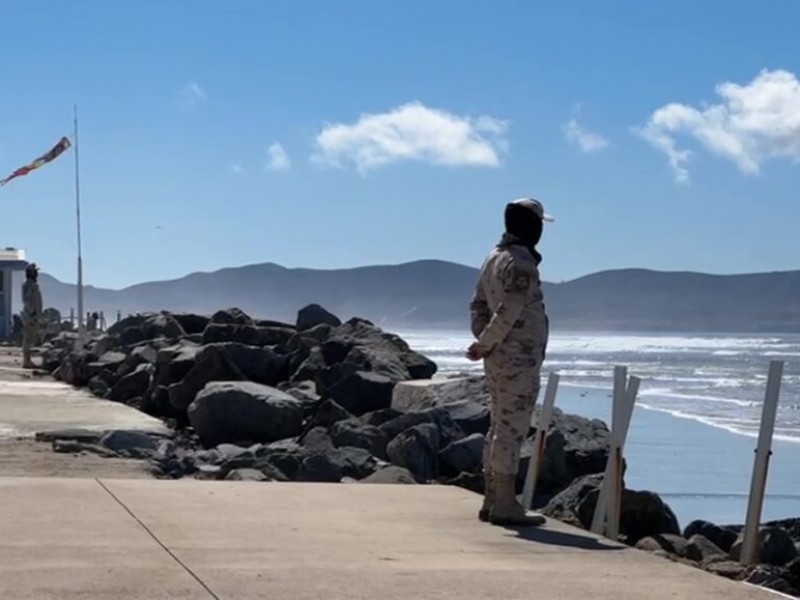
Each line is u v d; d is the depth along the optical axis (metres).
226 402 18.41
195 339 29.41
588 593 7.46
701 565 9.94
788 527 14.27
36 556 8.10
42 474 13.41
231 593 7.21
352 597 7.20
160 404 22.91
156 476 13.91
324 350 24.28
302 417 19.09
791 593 9.20
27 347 32.41
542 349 9.66
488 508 9.91
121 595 7.11
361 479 15.40
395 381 22.31
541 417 11.84
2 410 20.34
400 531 9.37
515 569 8.10
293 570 7.86
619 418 10.12
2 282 48.09
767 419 9.26
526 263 9.39
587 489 13.00
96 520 9.45
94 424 18.08
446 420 18.08
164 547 8.47
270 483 11.82
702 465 22.88
